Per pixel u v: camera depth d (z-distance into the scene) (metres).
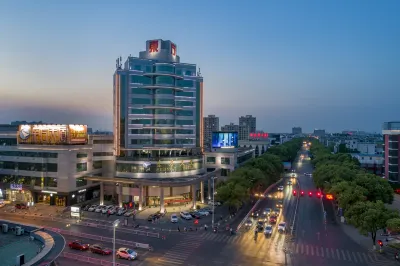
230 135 155.12
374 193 98.62
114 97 127.44
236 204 98.94
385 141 159.62
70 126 113.00
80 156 116.94
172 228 88.62
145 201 116.50
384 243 76.38
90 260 63.66
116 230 85.81
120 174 121.88
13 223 69.56
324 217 100.25
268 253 69.44
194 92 136.00
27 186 114.56
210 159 150.75
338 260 65.88
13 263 49.97
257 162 144.25
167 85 126.88
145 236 81.00
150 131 126.94
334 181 111.81
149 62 127.94
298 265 62.91
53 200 113.25
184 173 126.44
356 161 185.62
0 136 125.81
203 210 106.88
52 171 113.06
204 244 75.12
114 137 126.12
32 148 116.50
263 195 136.12
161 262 63.69
